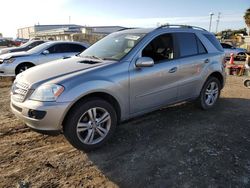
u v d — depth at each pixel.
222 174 3.33
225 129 4.80
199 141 4.27
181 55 5.00
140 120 5.17
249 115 5.63
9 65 9.48
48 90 3.47
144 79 4.28
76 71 3.83
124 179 3.23
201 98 5.64
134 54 4.23
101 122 3.88
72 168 3.46
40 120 3.46
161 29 4.82
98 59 4.38
